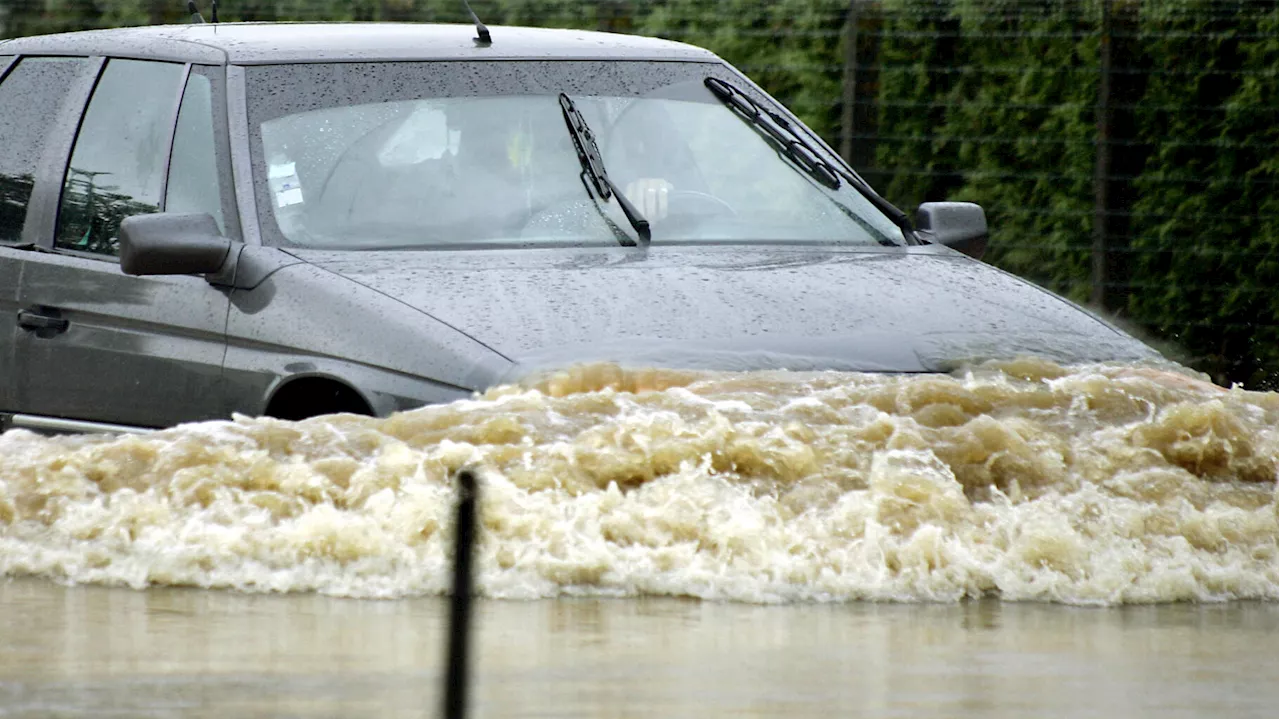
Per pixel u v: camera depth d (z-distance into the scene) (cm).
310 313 1780
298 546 1459
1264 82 4319
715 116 2219
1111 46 4422
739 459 1445
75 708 1130
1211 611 1434
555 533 1427
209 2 4716
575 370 1563
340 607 1396
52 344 2073
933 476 1459
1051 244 4503
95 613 1379
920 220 2278
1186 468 1498
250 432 1509
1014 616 1400
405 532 1438
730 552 1427
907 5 4559
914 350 1700
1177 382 1642
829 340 1700
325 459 1477
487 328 1673
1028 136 4509
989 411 1516
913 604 1430
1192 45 4369
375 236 1938
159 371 1931
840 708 1146
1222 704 1174
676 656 1261
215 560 1470
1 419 2130
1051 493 1471
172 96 2138
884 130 4594
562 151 2075
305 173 1983
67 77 2317
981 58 4531
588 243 1970
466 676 1202
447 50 2164
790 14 4619
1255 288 4359
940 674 1234
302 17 4691
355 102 2064
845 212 2167
